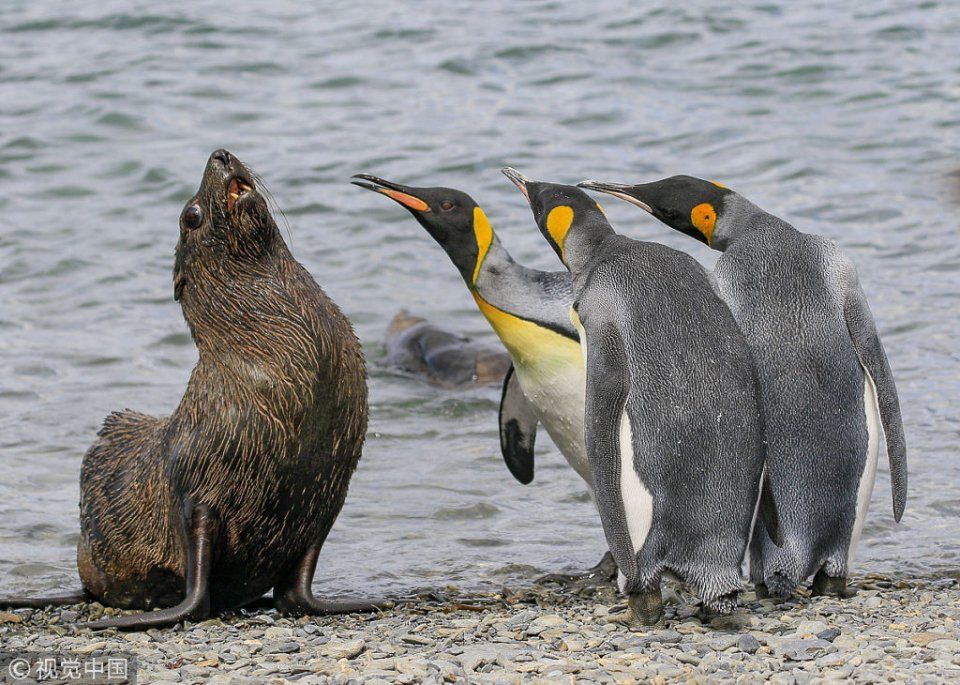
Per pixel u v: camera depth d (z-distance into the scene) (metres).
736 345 19.11
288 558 22.16
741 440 18.75
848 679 16.11
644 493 18.83
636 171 56.75
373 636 19.58
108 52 74.94
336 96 67.88
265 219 21.17
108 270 46.75
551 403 24.64
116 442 23.75
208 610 21.22
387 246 49.88
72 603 23.45
